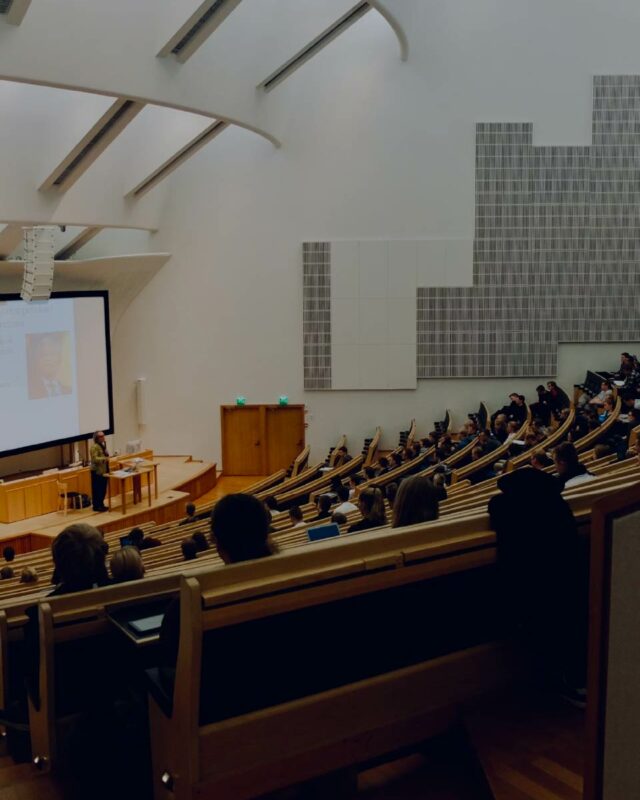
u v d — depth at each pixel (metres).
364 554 2.62
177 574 3.23
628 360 15.71
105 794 3.00
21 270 15.70
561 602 2.87
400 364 17.25
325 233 17.02
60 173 12.51
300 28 12.69
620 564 1.86
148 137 14.18
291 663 2.56
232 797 2.46
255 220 17.05
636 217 16.91
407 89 16.66
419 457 11.98
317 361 17.28
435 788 2.69
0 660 3.71
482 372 17.28
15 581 7.30
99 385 16.16
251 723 2.47
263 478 17.48
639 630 1.92
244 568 2.40
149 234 17.11
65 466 16.55
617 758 1.93
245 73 12.65
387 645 2.76
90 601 3.08
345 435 17.42
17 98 12.09
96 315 16.00
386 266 17.03
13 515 13.26
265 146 16.86
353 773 2.68
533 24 16.52
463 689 2.91
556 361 17.25
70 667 3.22
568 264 17.02
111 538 11.05
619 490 1.86
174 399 17.50
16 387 14.79
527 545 2.84
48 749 3.09
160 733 2.62
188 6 9.59
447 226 16.95
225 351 17.34
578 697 2.89
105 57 9.71
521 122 16.69
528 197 16.86
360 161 16.84
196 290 17.22
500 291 17.08
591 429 12.16
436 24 16.52
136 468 13.77
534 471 2.95
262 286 17.17
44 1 8.96
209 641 2.40
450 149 16.77
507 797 2.42
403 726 2.78
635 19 16.45
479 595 2.96
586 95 16.64
